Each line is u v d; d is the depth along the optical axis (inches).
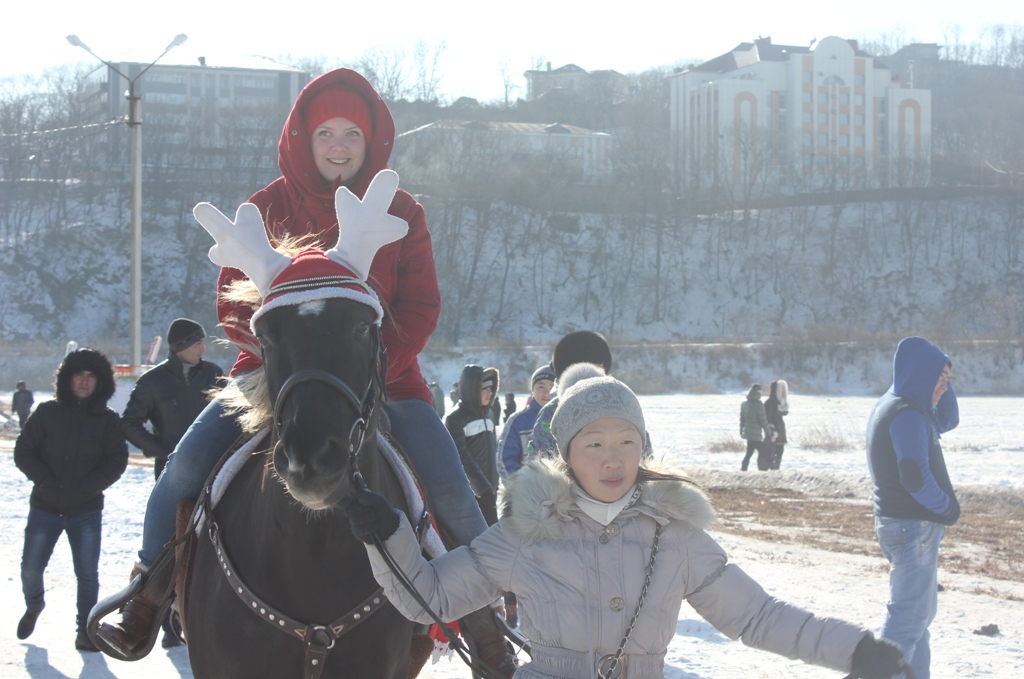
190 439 153.3
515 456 298.8
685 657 265.6
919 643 226.8
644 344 2527.1
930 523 224.4
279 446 115.9
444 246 3270.2
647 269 3452.3
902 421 224.1
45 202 3339.1
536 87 5807.1
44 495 266.5
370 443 133.6
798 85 4414.4
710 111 4515.3
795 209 3683.6
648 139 4306.1
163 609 151.9
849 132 4478.3
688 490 118.3
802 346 2384.4
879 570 389.7
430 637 159.2
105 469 268.5
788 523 531.5
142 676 239.9
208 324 2947.8
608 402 116.9
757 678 244.4
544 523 117.1
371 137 169.6
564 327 3189.0
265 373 126.7
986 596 346.6
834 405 1761.8
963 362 2404.0
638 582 115.9
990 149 4805.6
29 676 237.9
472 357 2320.4
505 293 3265.3
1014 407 1722.4
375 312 126.1
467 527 159.5
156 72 4042.8
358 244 129.8
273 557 131.7
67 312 2908.5
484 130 4015.8
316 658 130.8
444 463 159.5
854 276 3462.1
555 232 3516.2
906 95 4507.9
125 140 3649.1
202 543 145.9
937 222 3663.9
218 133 3774.6
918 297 3393.2
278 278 125.3
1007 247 3587.6
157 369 306.3
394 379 156.6
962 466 787.4
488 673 125.3
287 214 169.9
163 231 3272.6
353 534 126.2
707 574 117.6
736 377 2304.4
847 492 655.1
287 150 167.6
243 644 133.4
